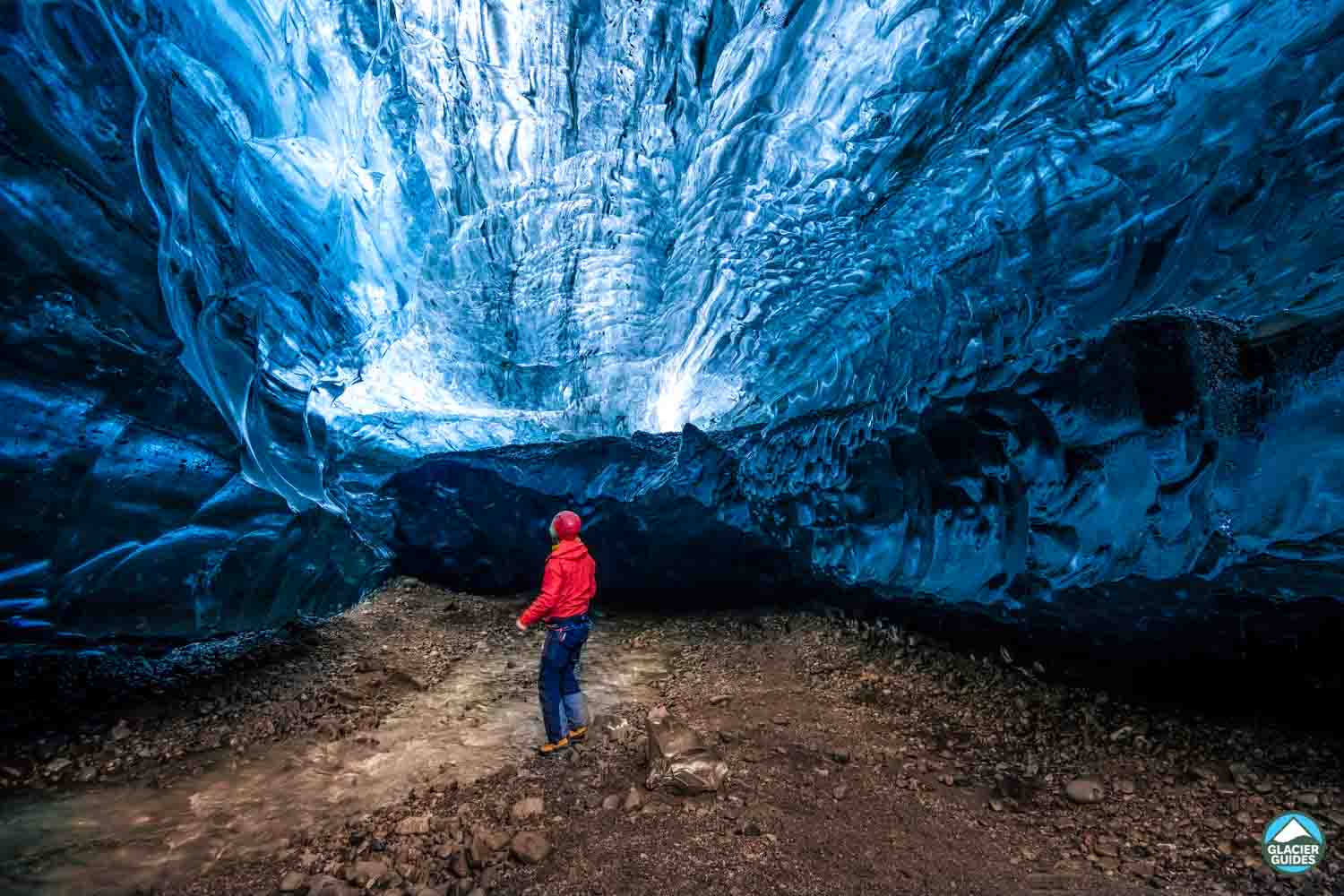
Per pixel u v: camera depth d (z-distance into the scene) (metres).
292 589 5.88
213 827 2.95
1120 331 3.81
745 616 6.71
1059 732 3.74
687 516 6.90
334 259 7.91
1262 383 3.19
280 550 5.55
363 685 4.82
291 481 6.20
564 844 2.79
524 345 13.30
